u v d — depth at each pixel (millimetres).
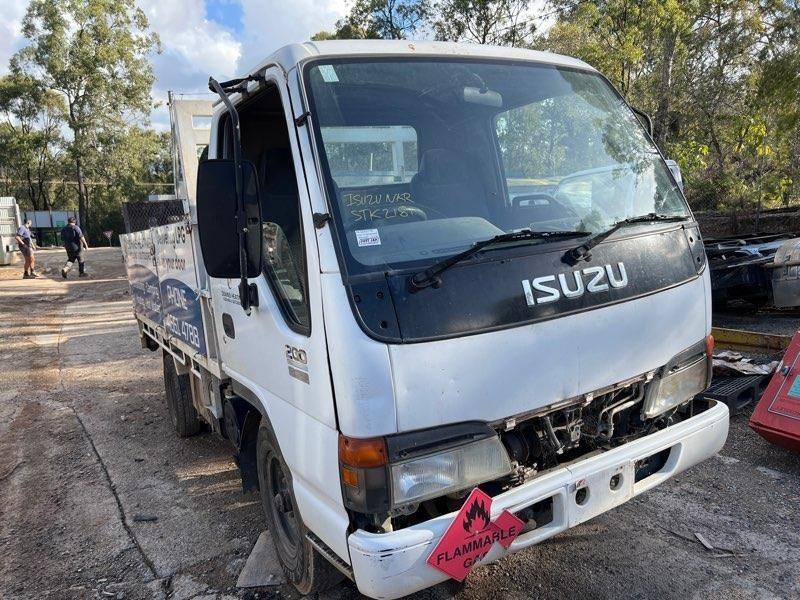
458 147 2971
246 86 3006
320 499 2607
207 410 4418
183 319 4547
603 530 3658
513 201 3074
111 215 51688
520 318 2494
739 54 17172
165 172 52750
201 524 4219
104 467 5340
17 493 4938
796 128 14266
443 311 2355
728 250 7672
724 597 3012
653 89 18188
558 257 2641
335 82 2707
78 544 4082
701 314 3170
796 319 7758
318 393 2451
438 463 2338
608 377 2756
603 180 3260
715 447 3125
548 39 18016
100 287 18656
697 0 16594
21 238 21266
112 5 41719
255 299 2992
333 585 3072
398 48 2971
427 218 2680
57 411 7043
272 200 3564
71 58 41844
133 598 3443
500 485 2648
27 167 51969
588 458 2752
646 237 2979
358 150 2631
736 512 3732
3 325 13078
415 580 2281
